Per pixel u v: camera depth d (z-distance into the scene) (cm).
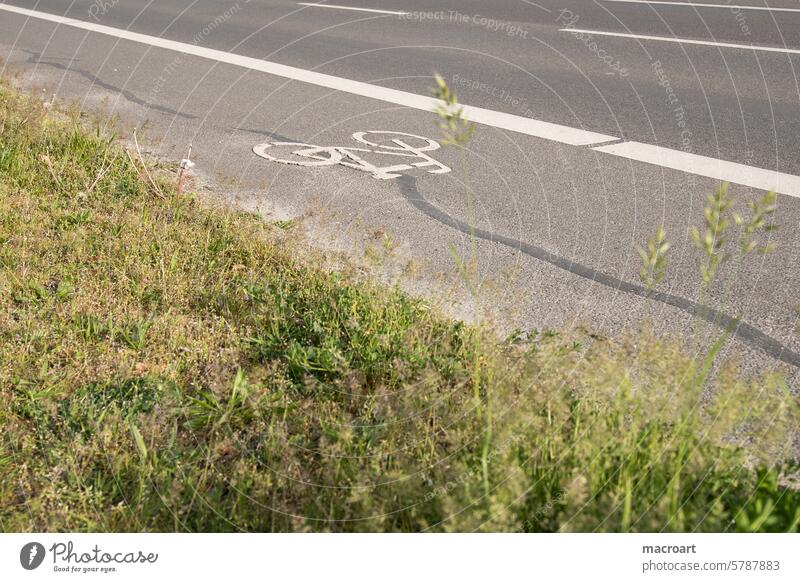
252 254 407
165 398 289
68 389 302
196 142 648
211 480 260
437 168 582
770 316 365
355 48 1059
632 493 222
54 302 361
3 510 248
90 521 241
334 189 540
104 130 656
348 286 365
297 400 295
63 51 1061
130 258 397
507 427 242
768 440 243
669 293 388
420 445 262
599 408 260
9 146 548
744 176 544
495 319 358
